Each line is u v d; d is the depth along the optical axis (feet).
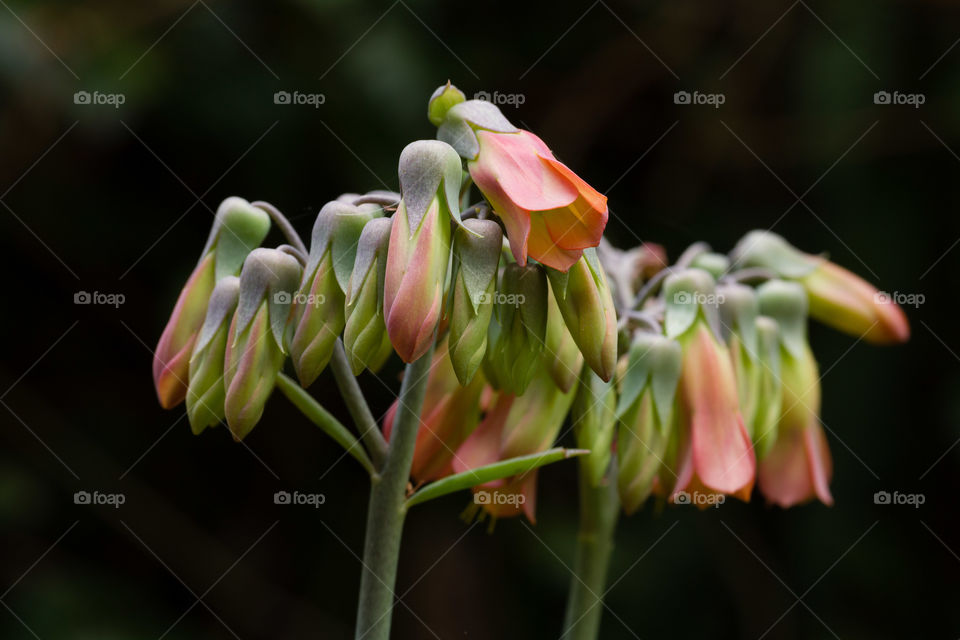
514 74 2.57
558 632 2.55
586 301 1.44
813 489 1.64
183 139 2.39
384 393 2.29
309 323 1.44
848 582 2.54
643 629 2.50
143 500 2.55
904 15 2.53
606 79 2.61
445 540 2.59
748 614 2.52
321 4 2.22
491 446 1.54
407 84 2.27
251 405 1.45
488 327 1.46
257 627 2.56
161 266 2.48
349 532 2.58
